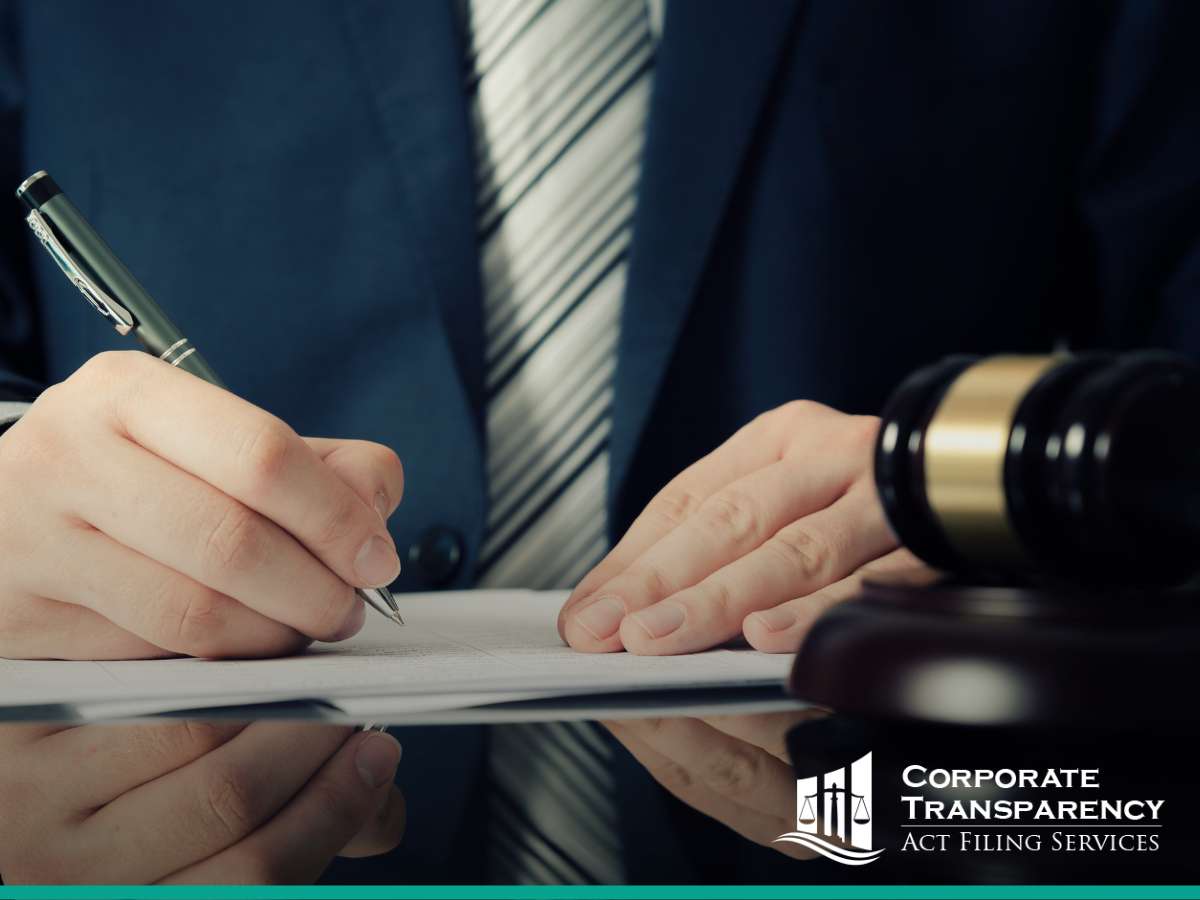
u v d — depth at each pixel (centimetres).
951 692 27
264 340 94
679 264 89
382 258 93
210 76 97
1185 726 25
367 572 50
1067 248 106
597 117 96
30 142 102
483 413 93
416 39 93
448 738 32
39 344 104
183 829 24
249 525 48
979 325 100
